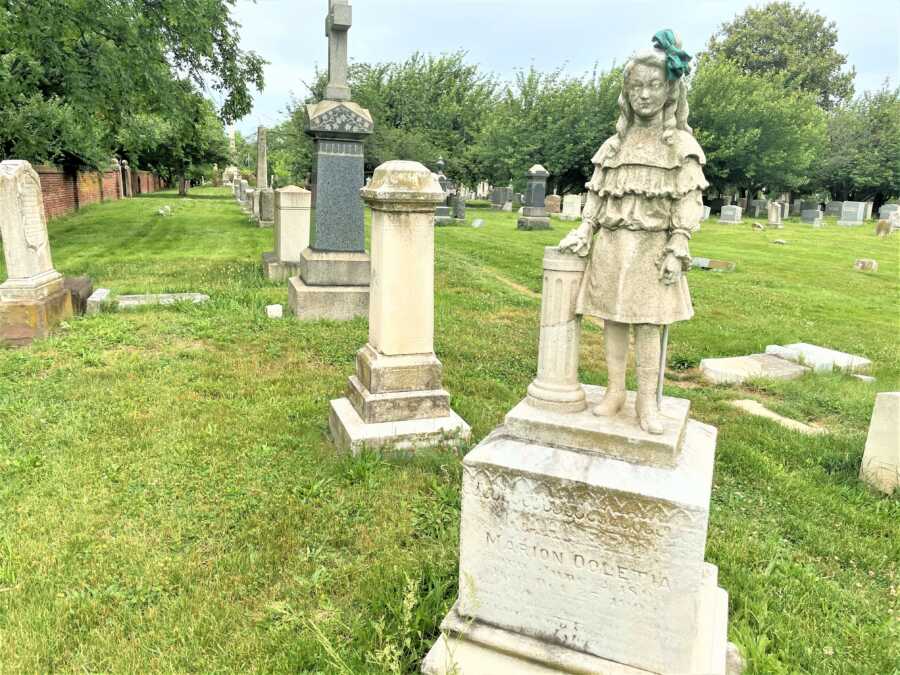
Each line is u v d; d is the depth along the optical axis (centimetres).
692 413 662
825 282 1634
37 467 455
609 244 271
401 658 288
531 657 269
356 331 850
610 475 255
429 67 4706
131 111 1755
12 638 294
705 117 3797
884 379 830
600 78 3828
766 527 430
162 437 511
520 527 269
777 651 306
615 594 257
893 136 4762
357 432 491
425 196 497
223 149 4631
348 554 372
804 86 5916
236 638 301
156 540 375
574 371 294
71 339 766
